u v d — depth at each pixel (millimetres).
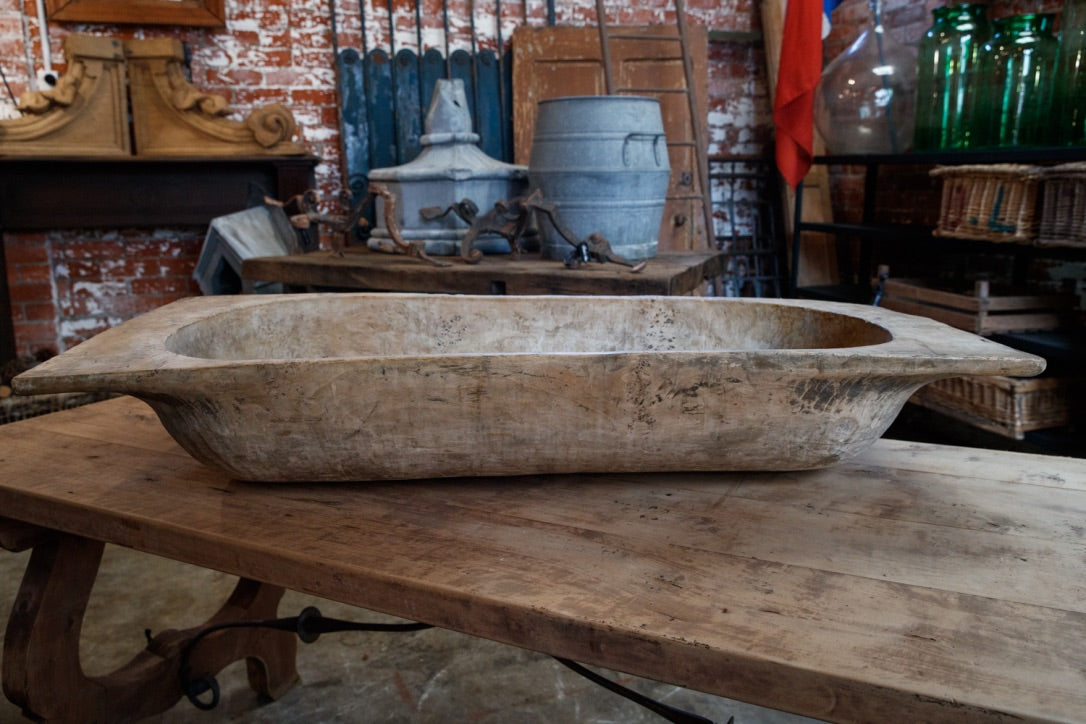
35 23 3596
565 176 2721
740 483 1128
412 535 970
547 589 836
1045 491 1098
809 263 4062
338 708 1784
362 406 1028
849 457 1119
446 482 1137
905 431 3225
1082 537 954
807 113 3449
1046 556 907
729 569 880
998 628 761
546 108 2740
